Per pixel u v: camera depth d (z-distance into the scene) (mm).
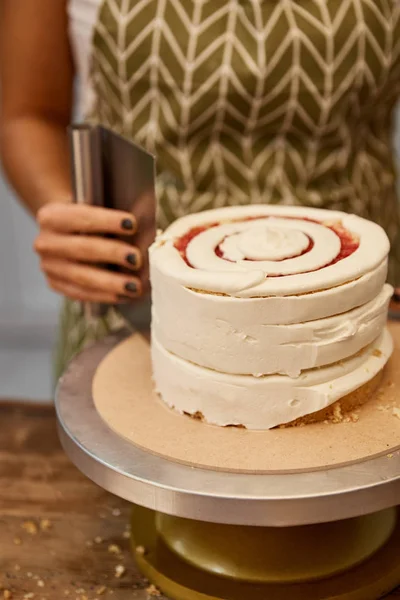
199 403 665
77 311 1066
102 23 918
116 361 792
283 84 893
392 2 898
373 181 1028
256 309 610
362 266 642
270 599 638
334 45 881
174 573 671
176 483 585
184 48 887
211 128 933
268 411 647
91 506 783
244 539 678
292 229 715
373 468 594
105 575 691
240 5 873
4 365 2047
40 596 667
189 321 640
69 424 678
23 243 1919
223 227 735
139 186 741
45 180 972
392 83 961
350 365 665
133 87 939
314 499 559
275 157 954
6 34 1031
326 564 663
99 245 796
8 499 794
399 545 693
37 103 1055
